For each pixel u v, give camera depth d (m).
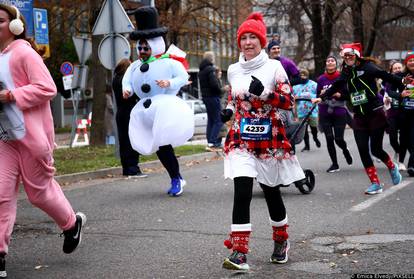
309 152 19.70
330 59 13.93
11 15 6.29
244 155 6.36
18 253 7.36
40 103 6.14
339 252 7.00
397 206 9.76
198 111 34.19
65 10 36.16
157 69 11.41
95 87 21.78
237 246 6.20
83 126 28.14
